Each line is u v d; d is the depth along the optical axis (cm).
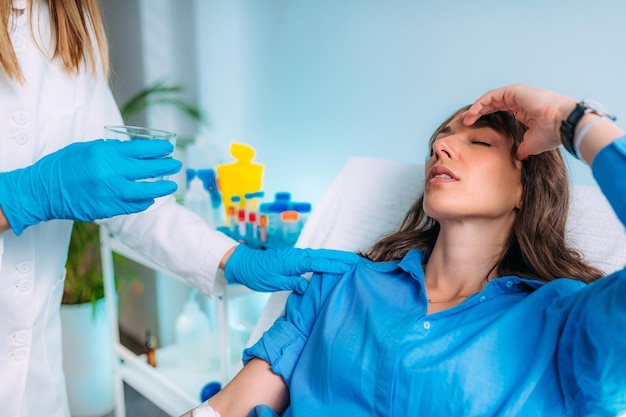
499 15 149
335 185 162
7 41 100
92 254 240
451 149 105
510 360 93
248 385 114
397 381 96
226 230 188
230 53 225
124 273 257
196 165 215
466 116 103
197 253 137
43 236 119
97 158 100
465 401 91
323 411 104
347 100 189
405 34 169
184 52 243
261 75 216
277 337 117
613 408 84
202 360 211
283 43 205
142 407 244
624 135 78
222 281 142
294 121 208
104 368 239
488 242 108
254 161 227
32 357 125
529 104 92
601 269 119
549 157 108
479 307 101
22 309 115
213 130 242
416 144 172
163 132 112
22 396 120
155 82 254
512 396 90
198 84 242
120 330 312
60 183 99
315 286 123
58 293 132
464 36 156
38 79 112
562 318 92
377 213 152
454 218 106
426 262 123
